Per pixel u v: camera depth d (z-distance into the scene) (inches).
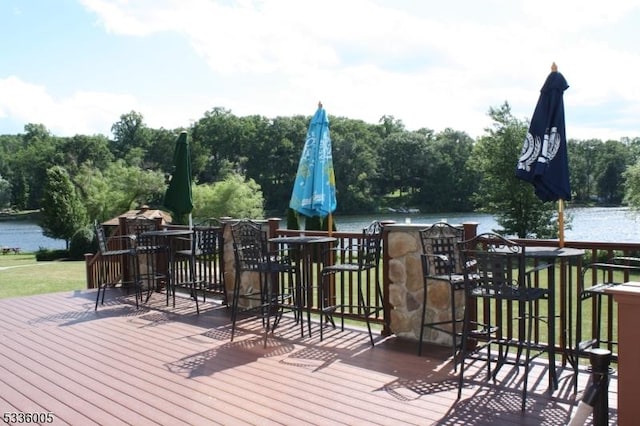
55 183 1028.5
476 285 153.2
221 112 2279.8
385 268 201.8
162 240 292.5
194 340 201.3
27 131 2527.1
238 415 130.2
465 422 124.5
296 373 161.6
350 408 133.7
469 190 1920.5
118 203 1110.4
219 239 266.8
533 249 151.4
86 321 234.4
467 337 154.2
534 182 164.7
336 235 220.1
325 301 227.3
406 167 2014.0
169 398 142.3
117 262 327.0
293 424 124.5
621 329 96.0
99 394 146.1
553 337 144.3
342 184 1895.9
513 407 133.2
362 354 181.0
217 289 277.4
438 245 186.4
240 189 1011.3
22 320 237.3
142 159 1932.8
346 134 1987.0
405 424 123.8
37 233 1520.7
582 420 97.4
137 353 184.9
